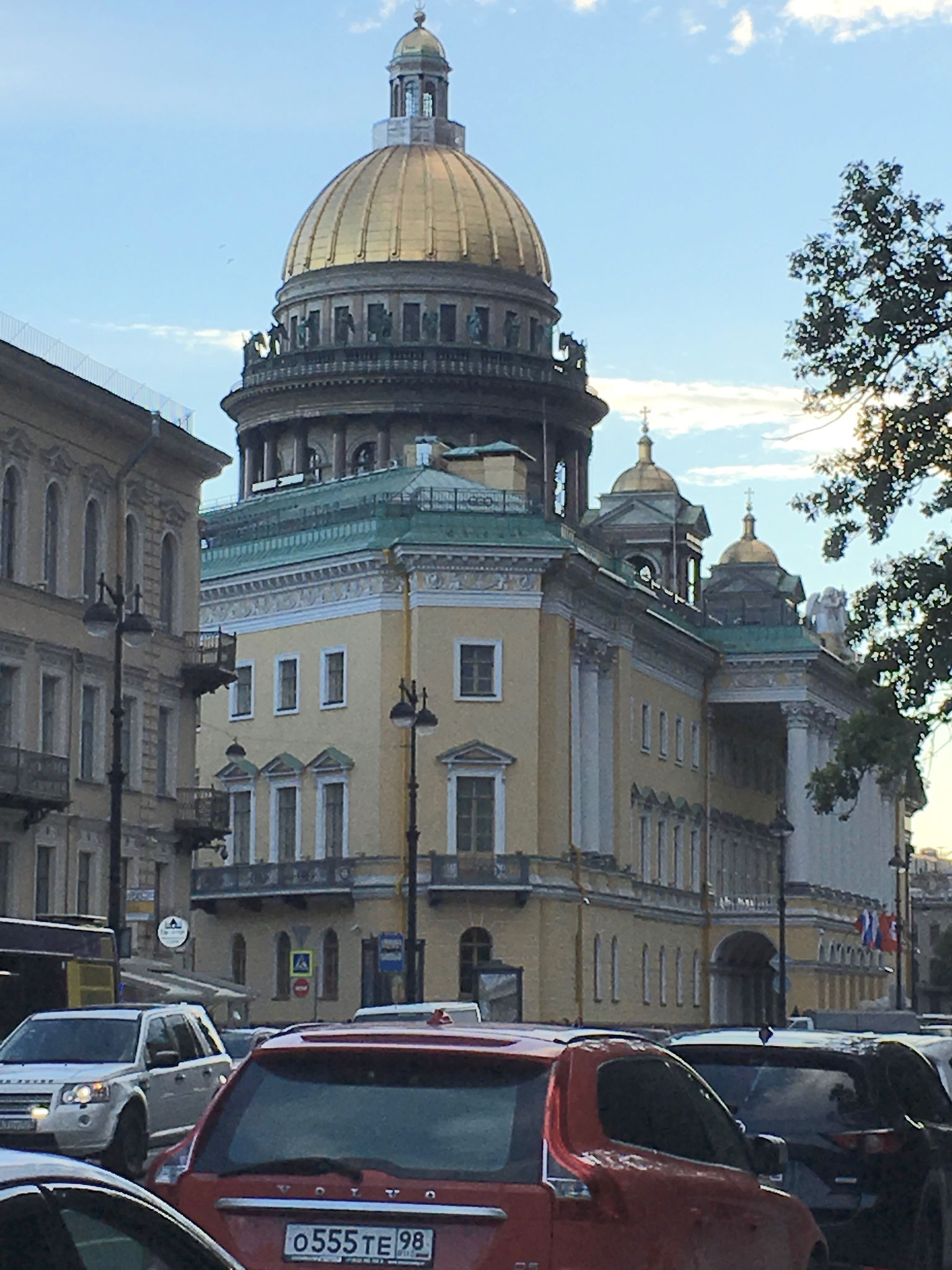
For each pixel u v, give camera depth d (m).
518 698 91.81
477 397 125.06
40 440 63.00
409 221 127.31
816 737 122.81
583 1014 94.31
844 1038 18.70
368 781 91.75
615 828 101.69
